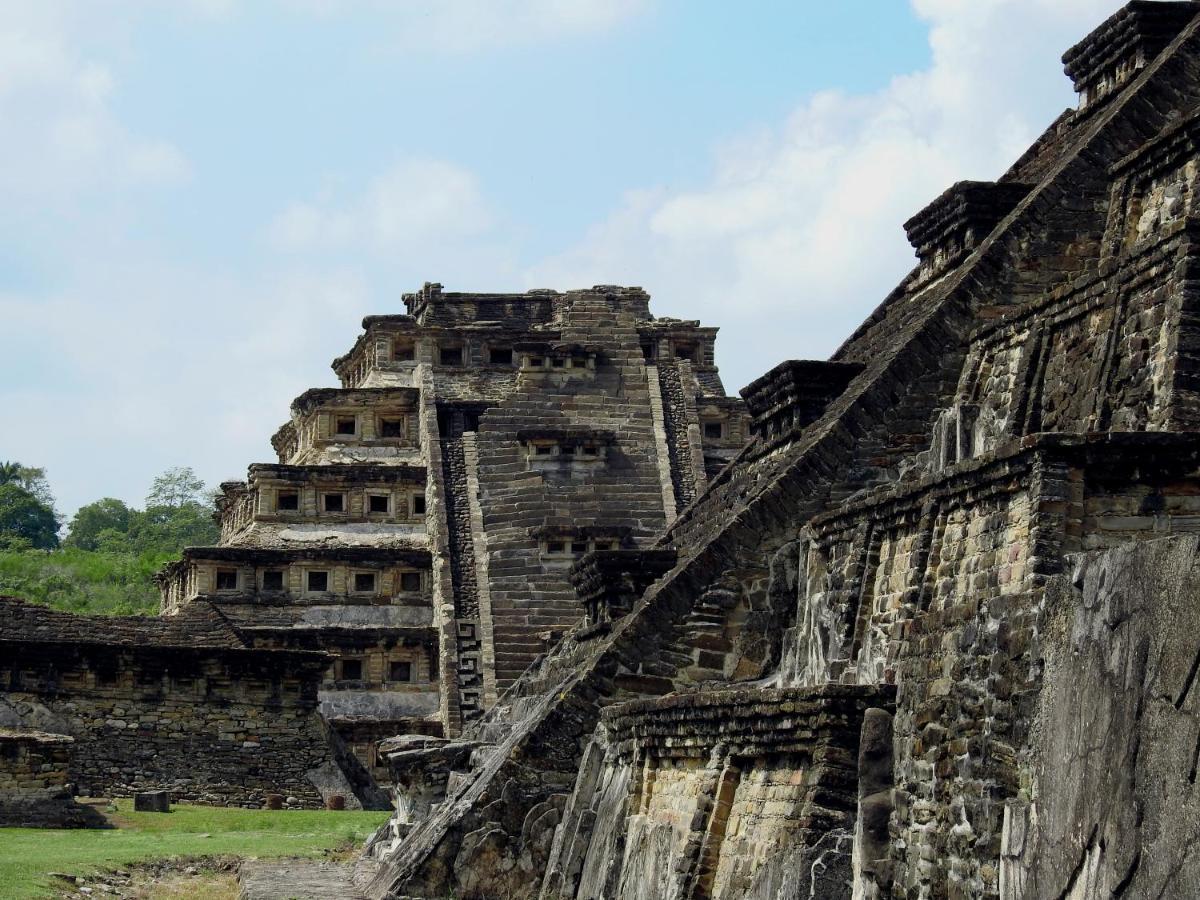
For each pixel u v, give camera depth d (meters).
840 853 23.02
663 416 93.12
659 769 29.48
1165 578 16.02
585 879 32.28
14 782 54.41
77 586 140.75
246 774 66.44
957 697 21.91
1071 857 17.14
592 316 96.44
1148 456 21.19
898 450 36.66
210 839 50.19
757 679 36.09
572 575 45.72
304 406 99.38
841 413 36.91
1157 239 28.28
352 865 44.81
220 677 67.00
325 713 85.62
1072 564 18.02
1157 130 37.69
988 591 22.22
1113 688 16.64
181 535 181.50
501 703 47.81
